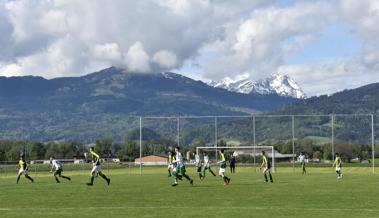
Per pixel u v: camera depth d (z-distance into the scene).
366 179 45.69
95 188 35.69
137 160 85.06
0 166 74.88
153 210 22.73
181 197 28.44
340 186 36.22
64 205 24.88
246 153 70.06
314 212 21.66
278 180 44.47
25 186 38.72
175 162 37.16
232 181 43.16
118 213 21.81
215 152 69.62
